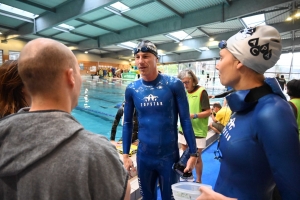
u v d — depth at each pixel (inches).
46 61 21.2
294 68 526.9
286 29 343.3
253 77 28.6
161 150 58.7
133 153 113.5
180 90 59.6
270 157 23.5
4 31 526.0
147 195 63.2
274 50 27.1
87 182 19.1
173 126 60.7
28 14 376.8
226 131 31.7
